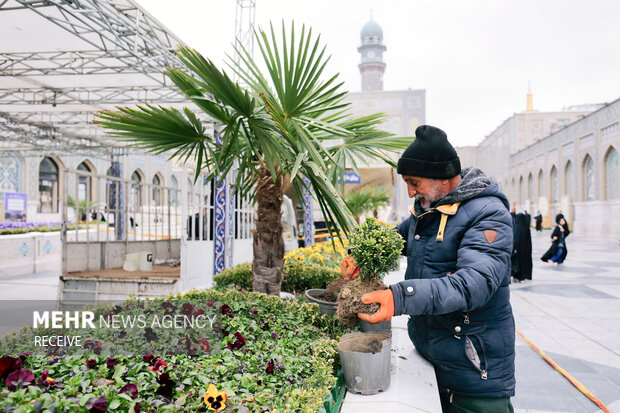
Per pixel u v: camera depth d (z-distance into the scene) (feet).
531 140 148.25
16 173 78.02
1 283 28.73
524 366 13.69
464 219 5.10
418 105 150.10
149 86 35.99
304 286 14.32
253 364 6.21
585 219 90.22
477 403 5.33
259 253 10.51
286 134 8.46
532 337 16.69
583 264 40.24
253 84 9.23
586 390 11.58
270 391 5.24
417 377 5.83
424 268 5.49
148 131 9.06
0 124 47.26
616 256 47.47
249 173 11.07
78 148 56.59
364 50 357.61
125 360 5.87
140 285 18.86
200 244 20.99
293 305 9.24
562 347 15.43
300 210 40.09
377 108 151.74
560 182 104.53
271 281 10.46
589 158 89.30
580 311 21.04
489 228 4.85
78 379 4.86
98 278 18.94
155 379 5.38
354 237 5.08
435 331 5.61
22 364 5.27
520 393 11.66
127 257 21.38
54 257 41.32
